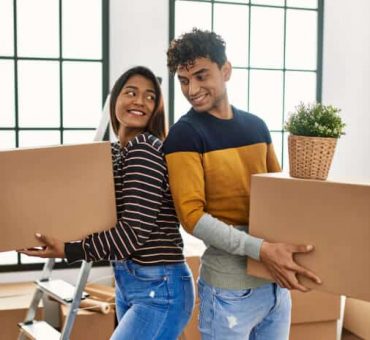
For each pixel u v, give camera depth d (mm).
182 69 1612
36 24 3377
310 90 3984
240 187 1631
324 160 1475
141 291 1659
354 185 1382
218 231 1519
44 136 3453
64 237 1572
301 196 1474
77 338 2914
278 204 1515
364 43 4012
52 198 1557
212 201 1629
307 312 2906
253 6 3807
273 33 3873
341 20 3967
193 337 2830
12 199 1514
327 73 3973
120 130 1852
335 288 1431
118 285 1746
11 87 3375
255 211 1561
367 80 4035
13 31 3344
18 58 3367
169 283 1653
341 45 3980
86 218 1601
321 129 1444
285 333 1750
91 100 3502
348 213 1397
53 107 3453
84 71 3477
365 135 4059
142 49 3521
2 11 3318
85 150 1596
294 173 1524
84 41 3461
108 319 2951
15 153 1512
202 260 1688
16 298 3043
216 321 1617
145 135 1644
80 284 2143
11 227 1518
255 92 3875
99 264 3461
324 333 2977
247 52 3828
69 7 3416
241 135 1661
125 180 1618
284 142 3959
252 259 1561
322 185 1435
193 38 1588
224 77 1647
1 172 1500
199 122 1612
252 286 1602
